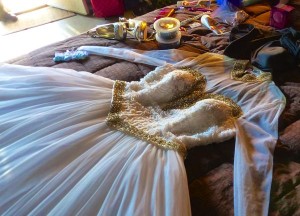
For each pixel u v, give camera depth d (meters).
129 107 1.16
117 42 1.63
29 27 3.04
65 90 1.18
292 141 1.01
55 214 0.79
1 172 0.90
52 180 0.87
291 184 0.88
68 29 2.96
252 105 1.16
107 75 1.37
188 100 1.22
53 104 1.15
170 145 0.99
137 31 1.62
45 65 1.44
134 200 0.80
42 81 1.21
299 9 1.61
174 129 1.07
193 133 1.08
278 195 0.85
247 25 1.57
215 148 1.03
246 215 0.80
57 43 1.66
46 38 2.87
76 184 0.86
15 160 0.93
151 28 1.72
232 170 0.95
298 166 0.94
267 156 0.95
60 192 0.84
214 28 1.65
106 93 1.22
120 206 0.79
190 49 1.53
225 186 0.89
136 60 1.44
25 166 0.90
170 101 1.24
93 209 0.80
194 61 1.39
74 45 1.60
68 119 1.07
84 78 1.27
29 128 1.04
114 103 1.16
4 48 2.78
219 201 0.85
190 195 0.88
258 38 1.47
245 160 0.94
